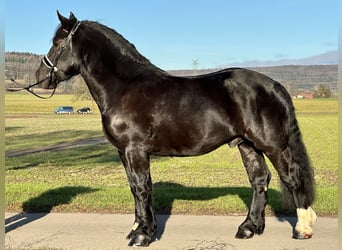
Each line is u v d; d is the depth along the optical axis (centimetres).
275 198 731
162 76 531
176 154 523
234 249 500
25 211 694
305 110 5891
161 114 505
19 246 515
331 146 2119
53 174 1210
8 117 4969
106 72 533
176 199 738
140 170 511
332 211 657
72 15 547
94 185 994
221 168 1361
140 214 515
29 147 2061
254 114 502
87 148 1997
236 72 522
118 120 513
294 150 517
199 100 509
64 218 647
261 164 561
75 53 543
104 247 512
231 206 688
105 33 546
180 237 548
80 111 6059
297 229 536
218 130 510
